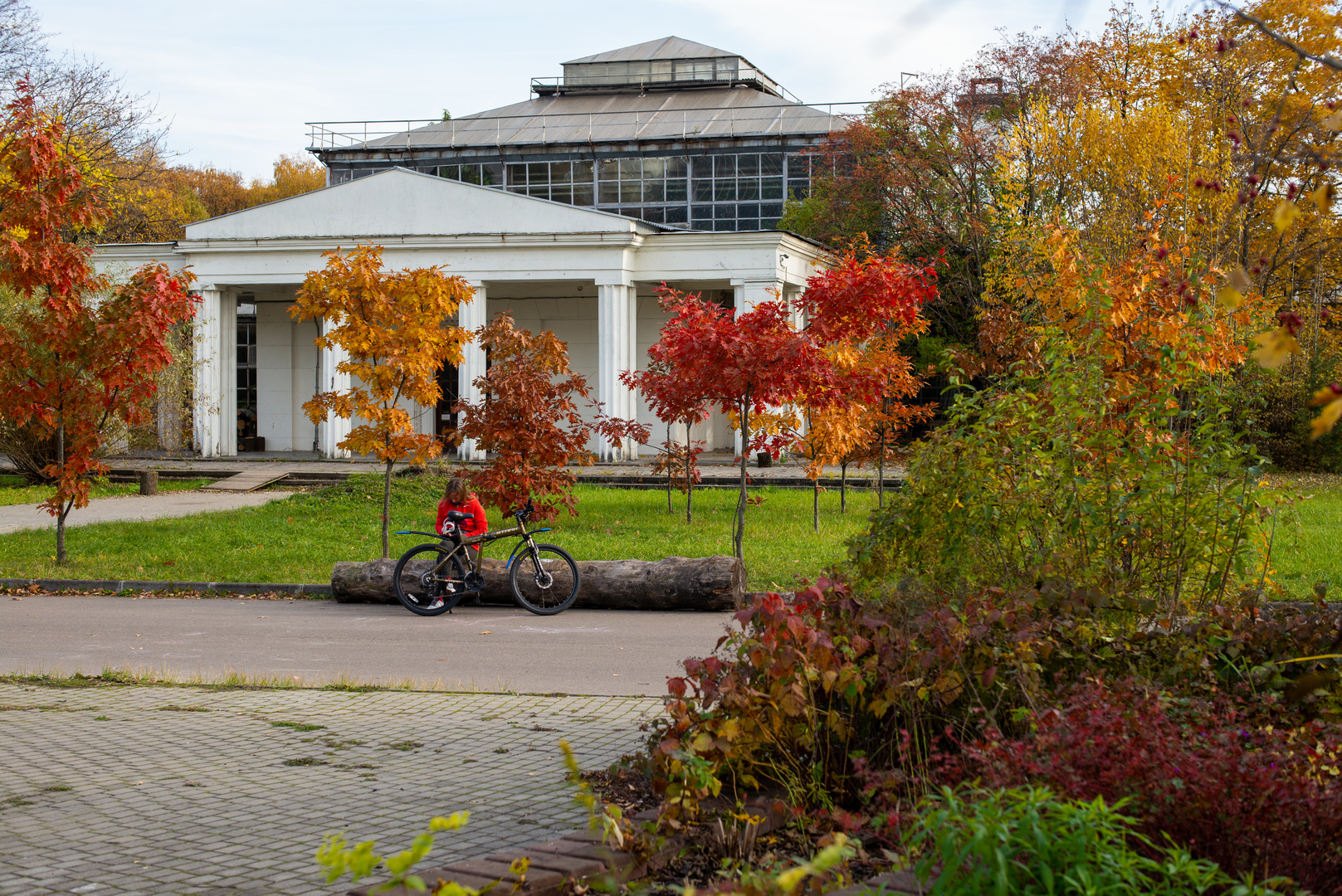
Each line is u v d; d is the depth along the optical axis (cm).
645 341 3734
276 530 1808
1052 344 740
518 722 652
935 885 287
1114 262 1938
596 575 1155
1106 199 2572
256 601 1237
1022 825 283
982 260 3338
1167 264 851
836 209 3681
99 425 1517
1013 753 347
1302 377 2866
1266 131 292
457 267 3294
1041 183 2725
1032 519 638
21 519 2025
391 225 3362
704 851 391
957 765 385
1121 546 622
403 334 1395
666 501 2214
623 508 2091
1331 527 1567
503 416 1683
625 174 4206
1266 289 1717
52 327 1426
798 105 4306
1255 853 310
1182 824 319
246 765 553
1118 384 736
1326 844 314
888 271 1384
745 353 1212
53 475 1462
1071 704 386
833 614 489
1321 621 492
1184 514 604
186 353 3138
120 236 4372
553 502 1730
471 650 923
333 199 3394
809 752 450
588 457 1775
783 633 438
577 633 1010
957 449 693
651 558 1459
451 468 2431
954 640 439
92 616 1125
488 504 1716
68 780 523
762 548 1525
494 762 556
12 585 1317
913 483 704
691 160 4156
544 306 3775
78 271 1443
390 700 721
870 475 2694
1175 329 785
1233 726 372
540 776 525
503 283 3741
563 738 610
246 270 3403
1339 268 2323
